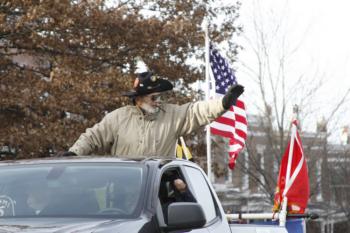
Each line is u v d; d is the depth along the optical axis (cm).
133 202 649
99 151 980
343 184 4038
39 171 706
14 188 682
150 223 627
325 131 3744
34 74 2141
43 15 2050
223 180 4481
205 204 793
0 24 2030
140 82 954
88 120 2067
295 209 1327
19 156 2094
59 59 2170
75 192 670
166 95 2233
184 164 785
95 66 2264
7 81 2088
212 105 959
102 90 2067
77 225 586
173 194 725
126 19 2186
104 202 655
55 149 2123
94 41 2220
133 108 967
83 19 2128
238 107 1537
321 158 3788
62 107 2033
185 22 2241
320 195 4222
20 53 2212
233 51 2544
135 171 691
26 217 640
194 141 2517
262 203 4409
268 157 3534
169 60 2328
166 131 964
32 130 2016
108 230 571
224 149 3209
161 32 2230
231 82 1720
